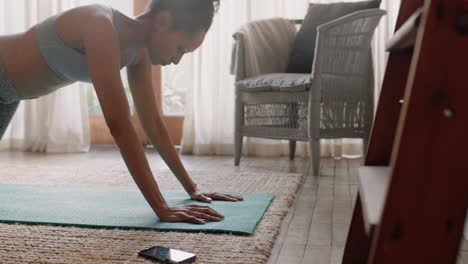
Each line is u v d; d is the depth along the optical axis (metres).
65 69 1.56
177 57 1.62
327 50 2.70
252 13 3.59
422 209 0.70
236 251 1.38
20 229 1.60
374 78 3.22
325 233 1.63
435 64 0.68
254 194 2.13
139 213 1.77
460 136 0.69
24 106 3.82
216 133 3.63
